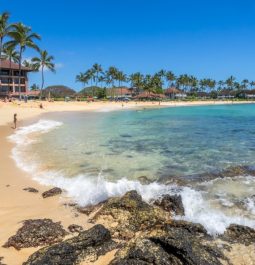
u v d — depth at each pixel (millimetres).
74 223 7406
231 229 6918
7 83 81188
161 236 5793
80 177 11594
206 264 5250
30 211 8164
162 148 17812
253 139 21594
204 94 170750
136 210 7594
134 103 101688
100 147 18062
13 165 13477
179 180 11070
